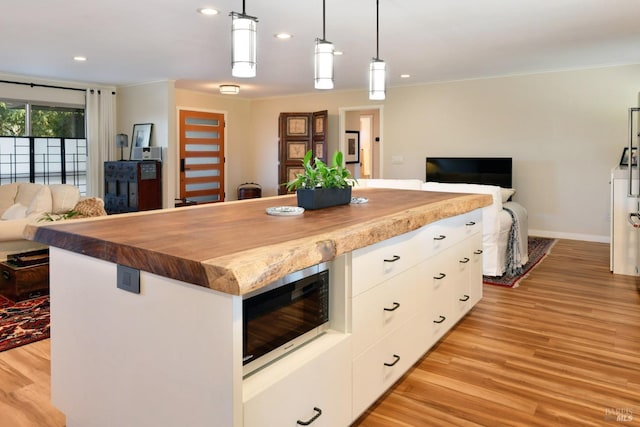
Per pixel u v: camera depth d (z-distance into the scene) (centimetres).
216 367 134
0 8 379
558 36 466
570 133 654
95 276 171
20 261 380
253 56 206
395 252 220
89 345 177
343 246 173
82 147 805
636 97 607
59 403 196
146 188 734
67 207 530
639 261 450
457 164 734
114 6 371
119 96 831
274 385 147
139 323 156
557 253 566
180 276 136
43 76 720
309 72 666
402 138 804
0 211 568
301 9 374
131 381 162
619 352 281
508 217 459
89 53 548
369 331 201
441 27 429
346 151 962
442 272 280
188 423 144
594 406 221
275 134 969
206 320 135
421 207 256
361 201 277
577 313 350
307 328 178
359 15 391
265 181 994
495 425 206
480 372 255
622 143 619
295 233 176
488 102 716
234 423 132
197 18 402
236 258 136
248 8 372
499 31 445
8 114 709
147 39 479
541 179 680
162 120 756
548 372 255
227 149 961
